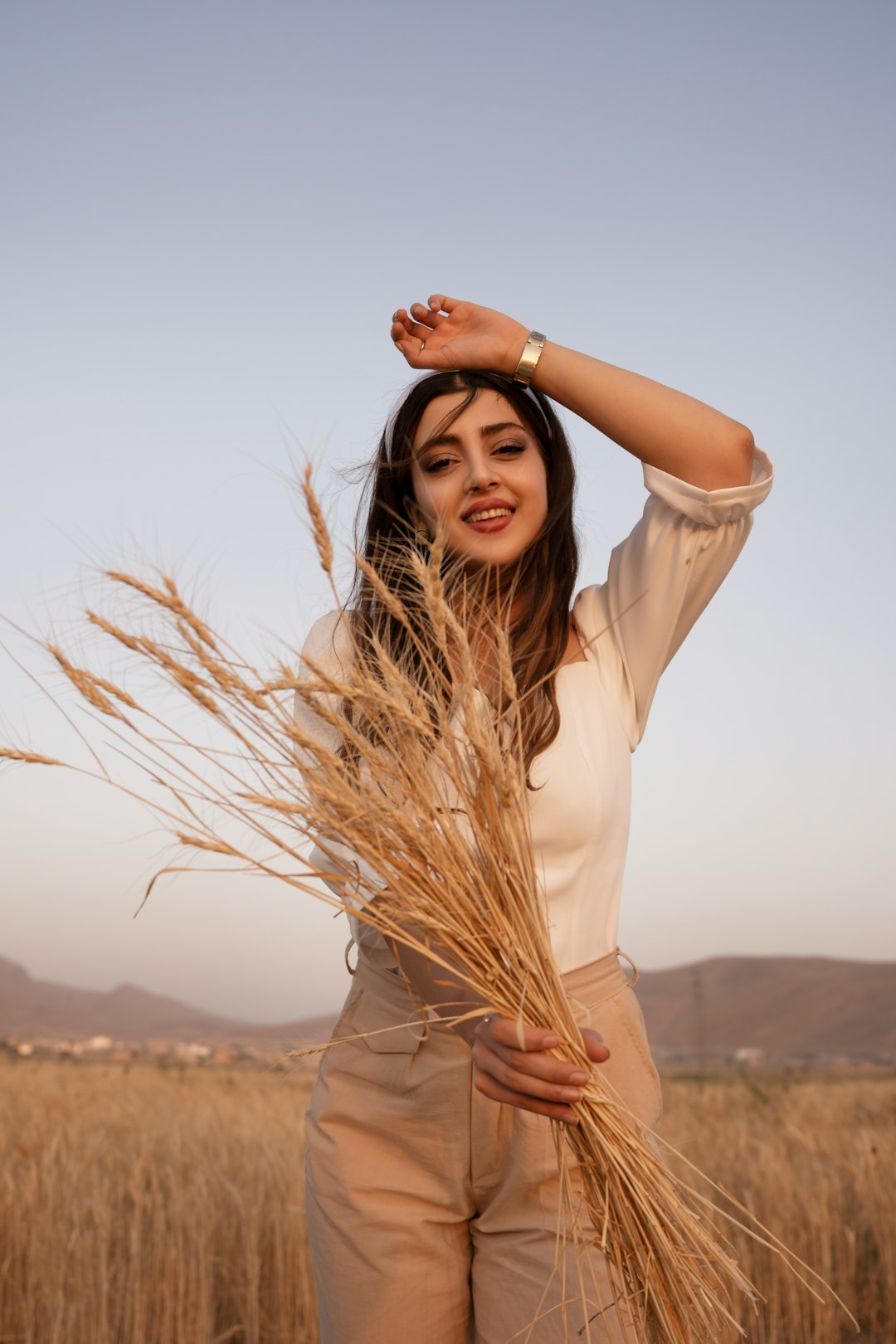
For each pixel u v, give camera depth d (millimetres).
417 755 1684
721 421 2105
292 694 1611
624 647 2211
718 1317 1805
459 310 2283
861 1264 4824
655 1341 1847
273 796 1605
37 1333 4094
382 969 2137
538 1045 1659
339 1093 2168
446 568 2125
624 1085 2037
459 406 2166
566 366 2158
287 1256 4578
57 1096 8922
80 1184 5090
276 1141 6285
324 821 1604
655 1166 1772
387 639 1971
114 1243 4715
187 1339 4195
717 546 2117
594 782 2029
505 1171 2033
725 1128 7426
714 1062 40438
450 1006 1957
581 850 2031
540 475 2186
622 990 2096
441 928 1692
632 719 2221
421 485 2219
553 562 2170
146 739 1519
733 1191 5633
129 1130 7012
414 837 1651
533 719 2018
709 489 2100
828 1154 6316
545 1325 1926
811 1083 17219
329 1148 2154
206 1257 4492
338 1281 2107
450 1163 2061
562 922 2037
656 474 2119
